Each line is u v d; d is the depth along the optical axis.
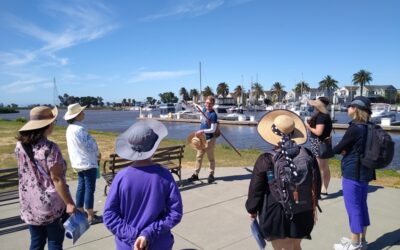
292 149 2.97
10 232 5.09
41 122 3.18
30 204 3.17
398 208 5.93
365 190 4.16
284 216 2.96
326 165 6.41
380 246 4.49
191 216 5.65
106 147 15.80
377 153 3.89
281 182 2.92
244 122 56.47
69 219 3.19
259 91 151.88
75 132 4.98
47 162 3.10
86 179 5.18
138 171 2.45
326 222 5.30
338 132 40.81
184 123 65.94
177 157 7.51
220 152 13.51
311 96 136.00
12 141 18.27
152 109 134.38
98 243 4.67
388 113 54.56
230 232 5.00
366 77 117.19
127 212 2.43
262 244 3.15
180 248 4.50
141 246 2.28
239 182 7.75
